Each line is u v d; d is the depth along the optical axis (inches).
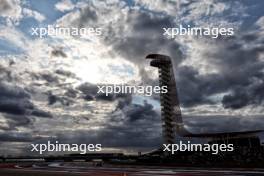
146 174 1724.9
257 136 4094.5
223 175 1541.6
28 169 2529.5
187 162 3270.2
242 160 2928.2
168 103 5128.0
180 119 5073.8
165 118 5078.7
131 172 1935.3
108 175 1680.6
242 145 4099.4
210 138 4426.7
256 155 3093.0
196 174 1662.2
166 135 4997.5
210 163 2947.8
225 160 3075.8
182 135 4881.9
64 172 1998.0
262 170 1979.6
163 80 5216.5
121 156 5017.2
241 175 1521.9
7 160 5999.0
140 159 3983.8
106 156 5305.1
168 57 5275.6
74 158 5930.1
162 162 3518.7
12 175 1700.3
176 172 1877.5
